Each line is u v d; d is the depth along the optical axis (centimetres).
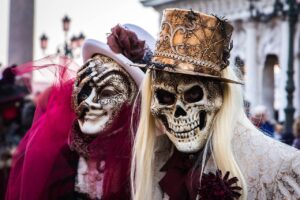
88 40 311
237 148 241
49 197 318
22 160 346
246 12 4172
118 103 301
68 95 323
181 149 240
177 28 237
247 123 246
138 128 258
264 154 236
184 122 240
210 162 244
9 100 490
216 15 238
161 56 239
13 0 1850
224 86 243
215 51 236
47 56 342
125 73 304
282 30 3878
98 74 302
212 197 231
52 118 321
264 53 4169
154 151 258
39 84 383
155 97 246
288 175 232
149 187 252
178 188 245
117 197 300
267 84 4275
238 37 4362
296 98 3722
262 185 235
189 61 235
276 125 1405
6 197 358
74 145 311
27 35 1839
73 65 337
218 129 240
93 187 308
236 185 234
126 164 299
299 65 3725
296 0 1521
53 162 318
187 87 239
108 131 301
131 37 304
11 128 502
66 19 2206
